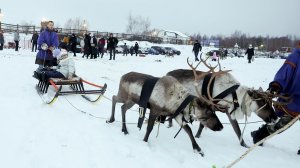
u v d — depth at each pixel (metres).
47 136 5.60
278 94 5.78
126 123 6.95
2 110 6.83
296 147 6.41
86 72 13.27
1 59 15.73
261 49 68.19
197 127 7.19
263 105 6.00
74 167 4.56
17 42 22.83
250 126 7.69
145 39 49.62
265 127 6.02
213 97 6.14
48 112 7.06
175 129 6.87
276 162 5.41
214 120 5.52
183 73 6.66
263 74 17.47
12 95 8.23
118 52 34.31
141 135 6.26
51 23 9.46
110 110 7.88
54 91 9.12
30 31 38.66
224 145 6.10
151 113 5.77
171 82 5.59
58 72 8.65
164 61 23.14
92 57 20.66
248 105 6.07
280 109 5.87
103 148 5.34
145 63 19.89
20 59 16.42
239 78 15.41
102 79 12.02
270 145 6.36
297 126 8.04
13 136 5.44
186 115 5.64
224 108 6.02
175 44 49.25
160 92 5.60
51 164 4.58
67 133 5.86
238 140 6.49
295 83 5.59
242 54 48.38
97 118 7.08
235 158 5.45
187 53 41.09
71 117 6.90
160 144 5.88
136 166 4.79
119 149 5.37
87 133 5.98
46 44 9.21
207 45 56.28
